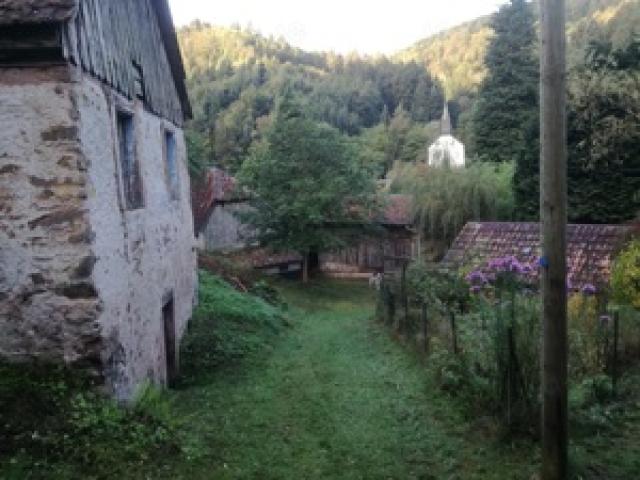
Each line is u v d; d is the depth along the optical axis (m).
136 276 6.36
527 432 4.96
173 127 9.67
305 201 21.83
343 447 5.24
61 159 4.82
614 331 6.25
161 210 8.09
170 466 4.43
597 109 17.27
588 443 4.82
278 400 6.95
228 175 29.38
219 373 8.48
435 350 7.50
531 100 28.95
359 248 27.84
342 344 10.75
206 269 17.39
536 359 5.05
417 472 4.66
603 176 17.67
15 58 4.72
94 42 5.41
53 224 4.86
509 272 6.92
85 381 4.97
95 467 4.12
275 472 4.66
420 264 13.38
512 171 22.62
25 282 4.91
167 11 8.44
